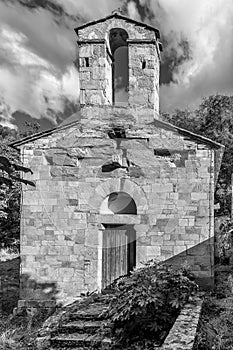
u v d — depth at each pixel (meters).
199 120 22.64
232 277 10.84
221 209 19.44
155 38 10.56
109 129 10.27
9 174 3.55
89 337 8.04
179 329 6.05
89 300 9.75
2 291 12.37
